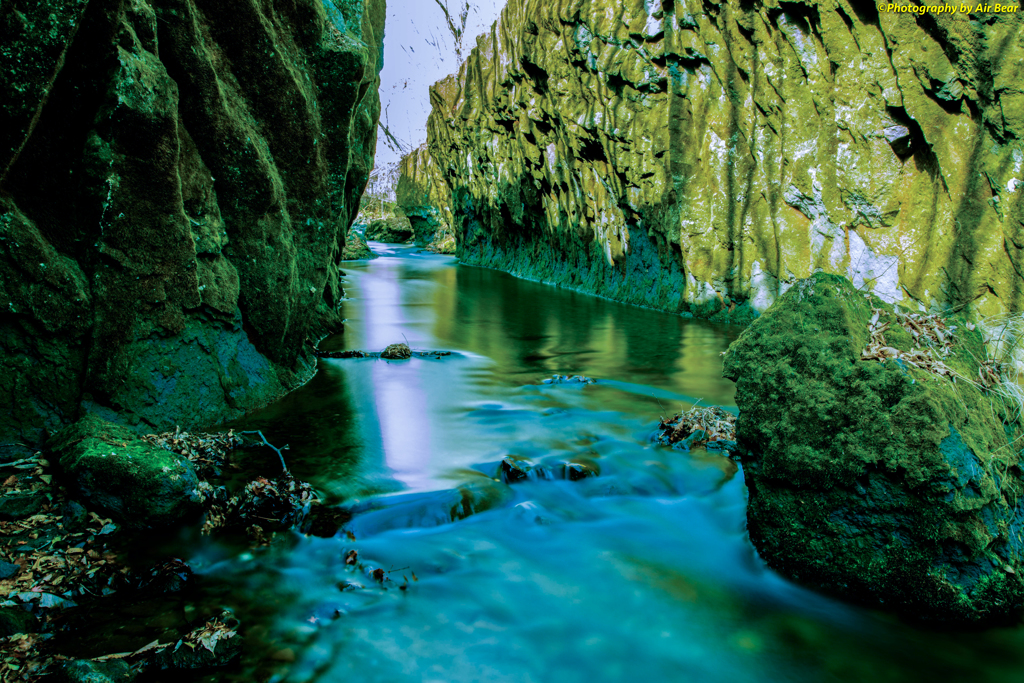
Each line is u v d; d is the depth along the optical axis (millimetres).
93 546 3979
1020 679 3277
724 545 4504
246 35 6645
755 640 3570
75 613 3490
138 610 3555
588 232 18938
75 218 5066
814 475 3984
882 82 9562
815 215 11016
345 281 21391
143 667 3102
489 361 9898
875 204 9898
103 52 4840
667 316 14141
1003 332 4695
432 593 3891
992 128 7941
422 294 18406
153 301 5668
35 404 4832
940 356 4207
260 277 7074
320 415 6883
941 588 3596
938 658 3422
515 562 4273
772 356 4301
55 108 4781
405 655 3359
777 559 4137
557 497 5164
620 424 6840
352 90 7844
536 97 20406
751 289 12516
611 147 16156
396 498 4871
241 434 6078
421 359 9906
